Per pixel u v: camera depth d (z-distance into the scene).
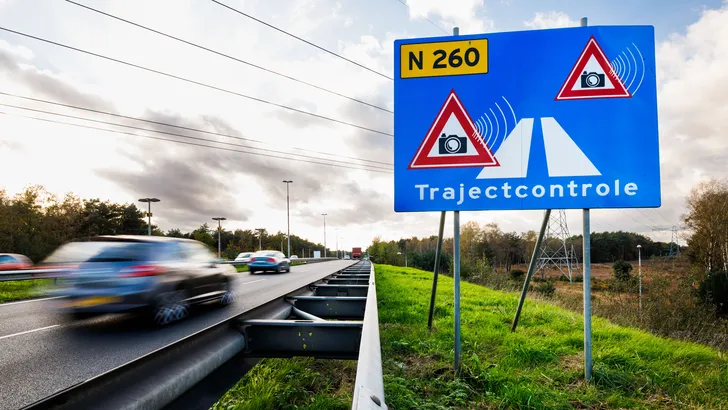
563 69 4.42
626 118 4.28
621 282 17.52
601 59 4.36
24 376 3.84
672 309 14.39
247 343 4.23
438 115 4.59
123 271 6.17
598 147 4.30
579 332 6.22
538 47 4.48
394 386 3.62
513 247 93.31
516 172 4.42
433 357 4.76
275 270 24.69
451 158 4.54
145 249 6.59
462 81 4.59
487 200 4.43
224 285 8.73
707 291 21.12
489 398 3.54
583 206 4.27
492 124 4.50
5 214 42.88
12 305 9.16
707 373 4.34
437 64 4.64
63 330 6.11
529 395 3.50
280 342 4.26
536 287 25.61
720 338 11.67
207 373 3.27
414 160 4.59
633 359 4.62
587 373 4.02
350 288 8.79
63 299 6.11
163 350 2.82
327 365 4.84
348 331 4.22
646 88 4.29
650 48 4.33
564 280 57.00
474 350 5.04
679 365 4.67
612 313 14.03
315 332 4.24
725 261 42.94
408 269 38.25
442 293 11.88
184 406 3.02
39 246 44.75
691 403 3.49
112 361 4.36
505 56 4.54
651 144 4.23
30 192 46.84
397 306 8.86
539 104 4.43
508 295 12.58
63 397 1.91
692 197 47.75
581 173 4.30
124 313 6.18
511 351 4.92
